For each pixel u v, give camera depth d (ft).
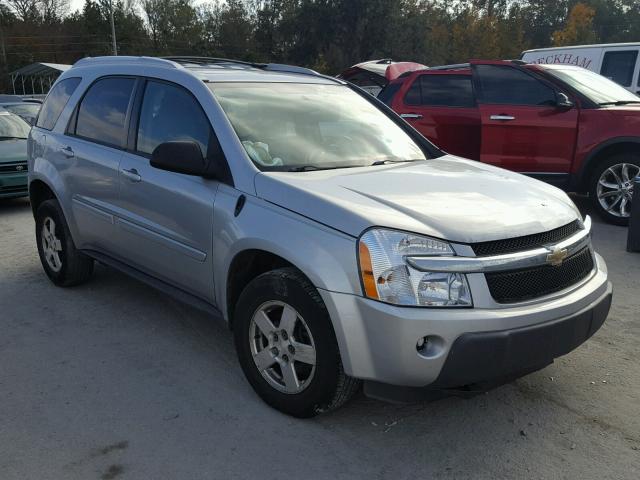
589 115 24.91
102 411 11.34
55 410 11.37
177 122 13.48
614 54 41.16
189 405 11.53
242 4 236.02
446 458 10.01
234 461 9.86
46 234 18.07
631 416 11.23
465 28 184.44
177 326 15.29
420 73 29.45
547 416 11.25
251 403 11.60
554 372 12.91
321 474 9.56
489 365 9.37
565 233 10.93
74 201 16.38
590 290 10.77
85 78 17.02
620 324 15.33
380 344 9.38
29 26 234.58
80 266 17.53
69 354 13.73
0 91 218.59
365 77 47.44
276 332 10.93
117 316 15.92
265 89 13.97
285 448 10.21
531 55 46.42
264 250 10.75
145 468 9.68
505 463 9.89
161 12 238.48
